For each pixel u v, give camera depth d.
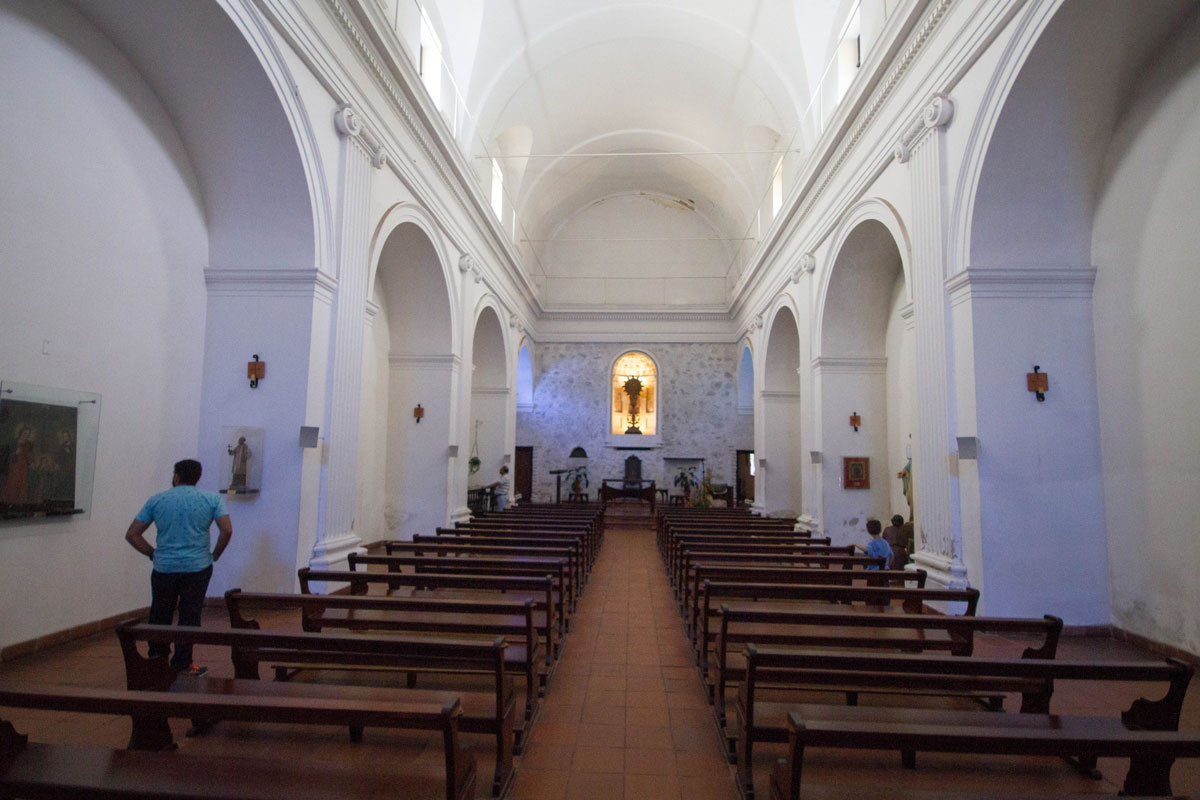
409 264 9.45
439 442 10.09
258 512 5.90
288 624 5.32
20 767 2.20
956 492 5.84
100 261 5.02
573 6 10.98
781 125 11.96
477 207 11.01
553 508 13.02
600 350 19.22
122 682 4.05
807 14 9.47
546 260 19.66
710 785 3.07
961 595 3.87
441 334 10.14
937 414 6.07
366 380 9.50
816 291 10.26
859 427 9.98
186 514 4.02
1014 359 5.61
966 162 5.70
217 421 6.02
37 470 4.52
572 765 3.25
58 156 4.66
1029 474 5.54
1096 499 5.55
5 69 4.28
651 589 7.82
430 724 2.07
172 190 5.72
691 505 16.45
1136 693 4.27
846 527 9.85
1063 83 5.03
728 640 3.74
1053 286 5.66
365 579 4.21
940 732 2.05
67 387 4.75
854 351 10.06
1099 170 5.54
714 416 18.88
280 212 6.03
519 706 3.86
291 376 6.01
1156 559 5.03
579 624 6.10
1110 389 5.47
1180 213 4.83
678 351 19.14
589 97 13.94
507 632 3.63
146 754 2.30
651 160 17.27
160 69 5.29
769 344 13.86
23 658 4.45
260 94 5.35
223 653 4.61
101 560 5.09
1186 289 4.79
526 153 14.14
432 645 2.83
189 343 5.94
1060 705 4.04
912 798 2.13
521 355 17.44
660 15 11.57
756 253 13.88
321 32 5.92
